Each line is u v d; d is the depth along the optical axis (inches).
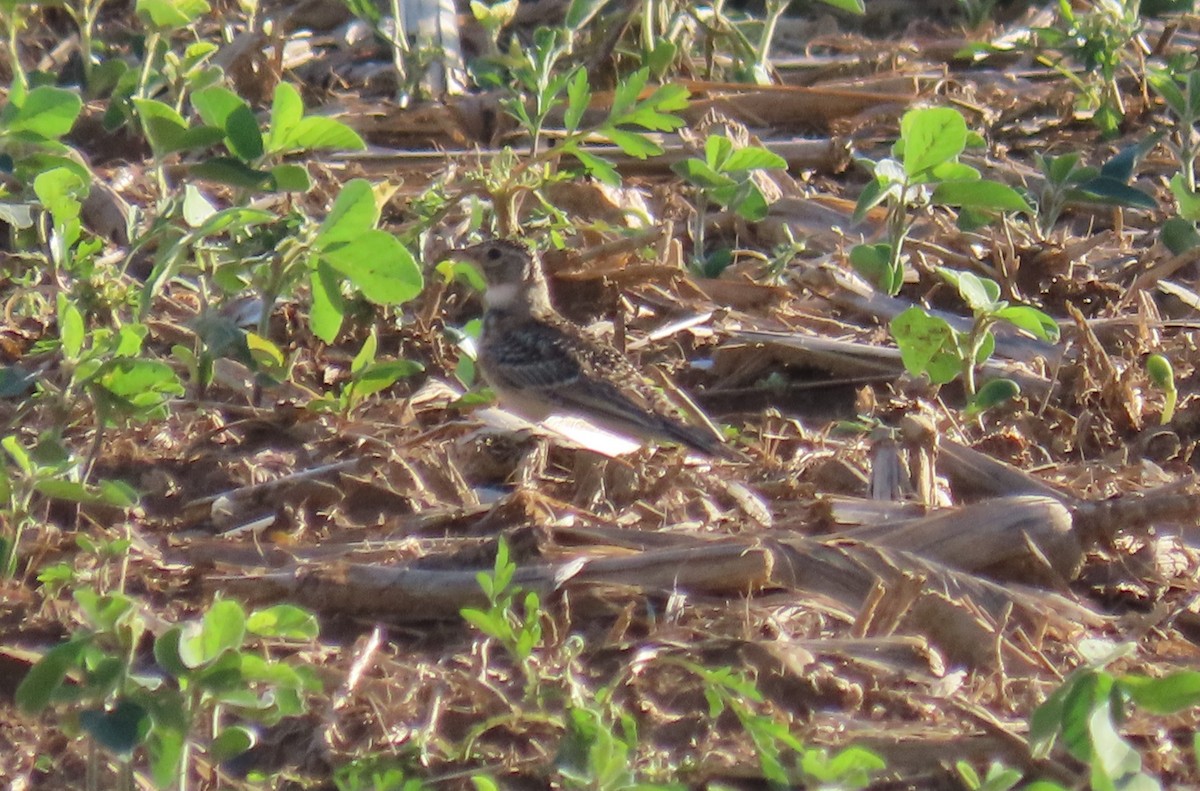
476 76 679.7
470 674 357.1
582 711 307.0
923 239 610.2
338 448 470.6
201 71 606.9
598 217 622.2
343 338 535.5
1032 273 581.6
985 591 388.2
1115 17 719.7
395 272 456.1
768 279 576.7
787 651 361.4
